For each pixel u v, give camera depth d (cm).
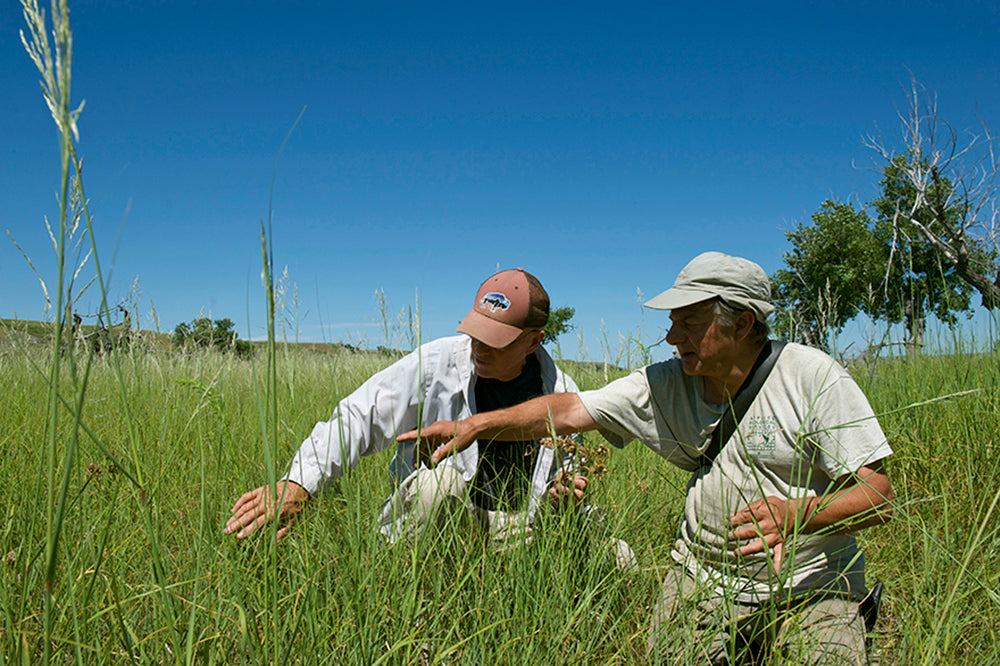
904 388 460
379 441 294
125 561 200
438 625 196
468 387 306
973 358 455
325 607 185
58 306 109
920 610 204
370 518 216
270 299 143
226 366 488
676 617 203
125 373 397
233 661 169
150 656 160
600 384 452
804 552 227
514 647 190
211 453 287
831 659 199
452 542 223
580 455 248
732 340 229
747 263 233
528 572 218
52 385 117
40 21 95
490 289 288
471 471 289
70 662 163
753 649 226
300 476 239
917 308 493
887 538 289
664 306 228
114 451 276
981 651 198
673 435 258
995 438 329
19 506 217
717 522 241
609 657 198
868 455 218
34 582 178
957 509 285
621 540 252
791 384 230
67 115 100
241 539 204
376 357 607
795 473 234
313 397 419
